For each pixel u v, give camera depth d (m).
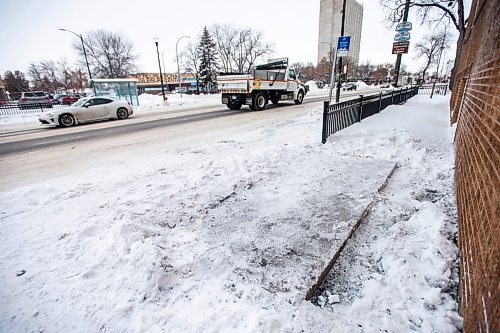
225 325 1.86
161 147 7.36
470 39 8.28
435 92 27.30
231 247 2.77
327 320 1.90
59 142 8.58
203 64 57.62
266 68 15.75
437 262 2.37
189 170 5.20
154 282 2.24
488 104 2.40
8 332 1.88
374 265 2.53
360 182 4.27
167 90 72.31
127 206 3.70
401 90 14.82
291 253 2.64
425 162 5.09
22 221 3.41
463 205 2.64
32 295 2.19
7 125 14.61
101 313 2.00
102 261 2.52
